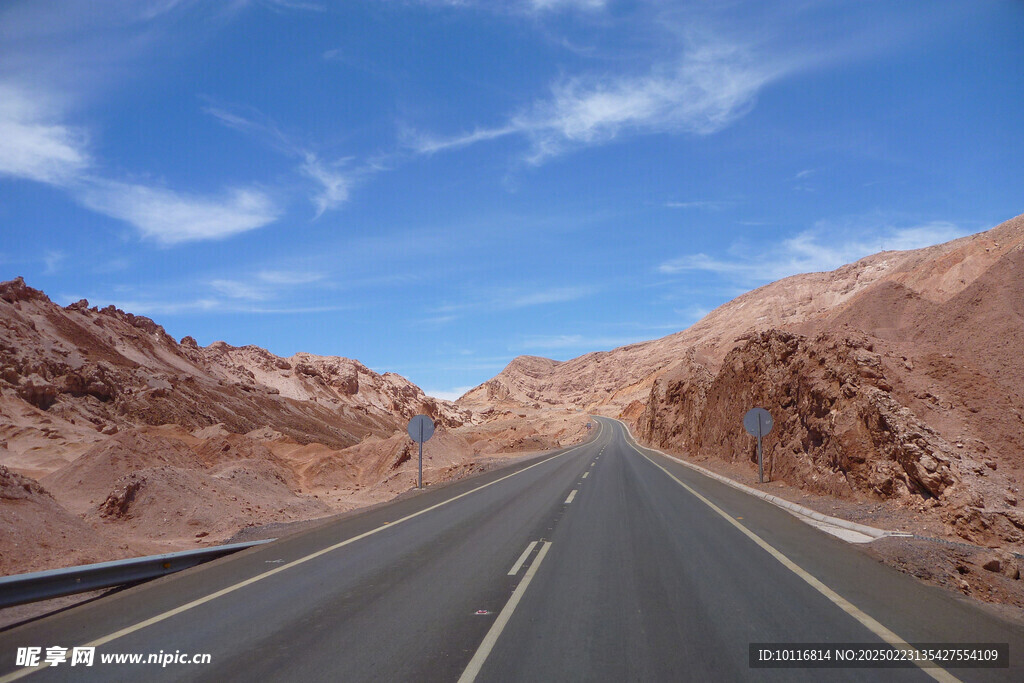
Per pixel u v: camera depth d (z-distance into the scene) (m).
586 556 10.16
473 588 8.23
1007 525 12.01
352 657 5.74
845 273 179.88
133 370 130.50
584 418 157.12
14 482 14.19
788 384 23.64
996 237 46.59
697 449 42.47
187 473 25.31
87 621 7.01
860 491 15.42
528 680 5.17
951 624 6.59
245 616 7.11
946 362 19.14
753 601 7.47
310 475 51.06
